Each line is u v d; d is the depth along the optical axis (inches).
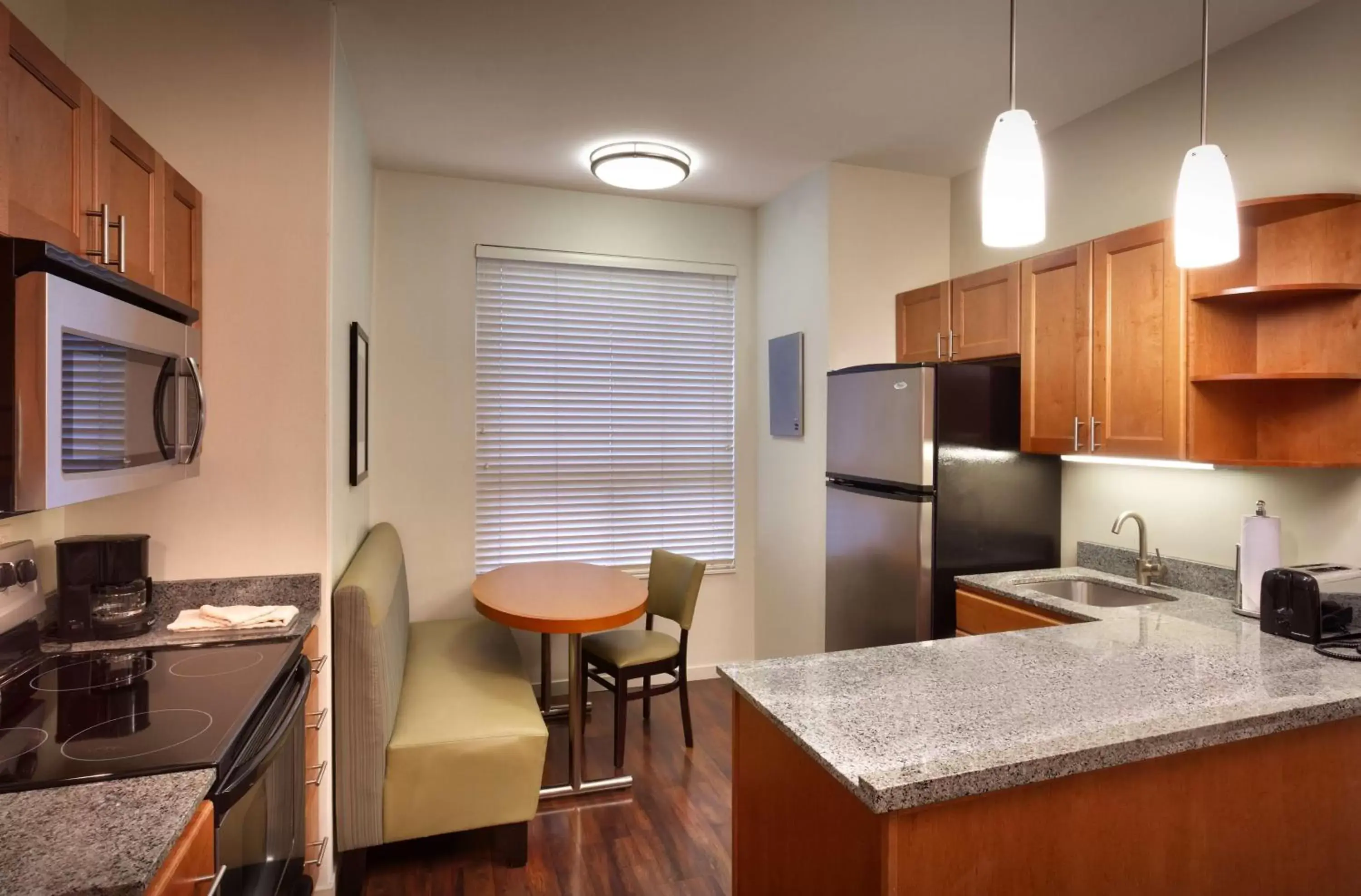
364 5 85.0
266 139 83.1
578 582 123.4
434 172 140.9
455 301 144.2
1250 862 54.9
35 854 36.1
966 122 116.6
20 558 65.1
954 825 45.0
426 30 90.5
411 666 113.9
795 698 56.9
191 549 82.0
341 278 93.5
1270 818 55.7
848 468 123.6
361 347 112.7
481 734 89.9
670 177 131.7
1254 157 89.5
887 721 52.1
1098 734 49.4
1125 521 106.2
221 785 46.3
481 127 120.0
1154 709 53.9
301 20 83.9
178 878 39.1
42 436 43.5
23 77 45.6
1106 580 104.1
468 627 135.8
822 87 105.3
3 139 43.3
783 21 88.0
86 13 78.9
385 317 139.9
